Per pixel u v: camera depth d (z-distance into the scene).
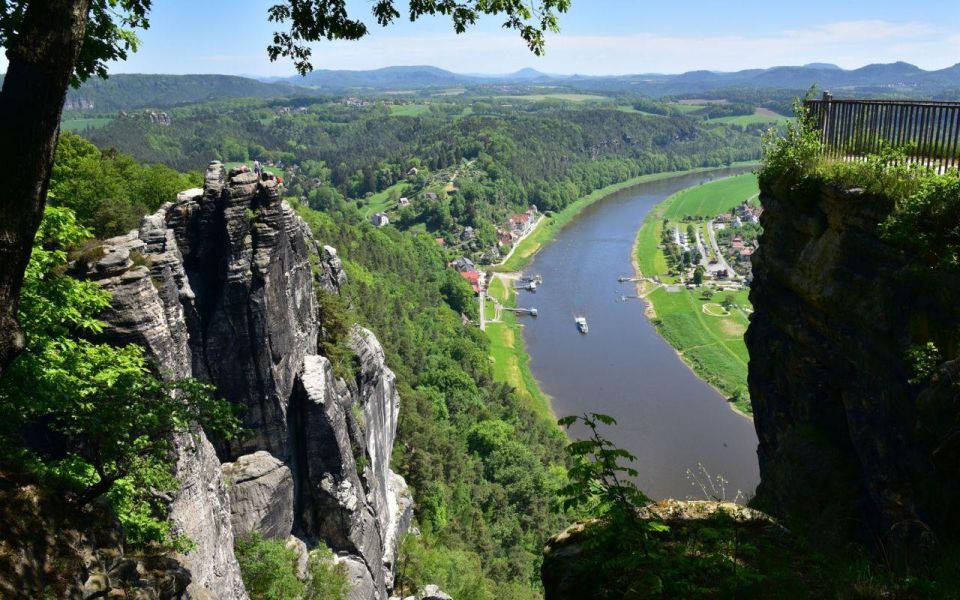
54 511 13.87
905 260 15.15
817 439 17.88
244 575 33.91
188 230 36.16
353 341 48.69
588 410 110.06
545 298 167.75
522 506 85.31
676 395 112.94
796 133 20.08
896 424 14.99
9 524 12.84
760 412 22.08
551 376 123.69
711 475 88.44
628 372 123.56
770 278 20.77
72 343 20.16
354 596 40.34
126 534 18.84
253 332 36.28
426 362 117.44
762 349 21.64
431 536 67.00
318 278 59.47
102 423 16.75
